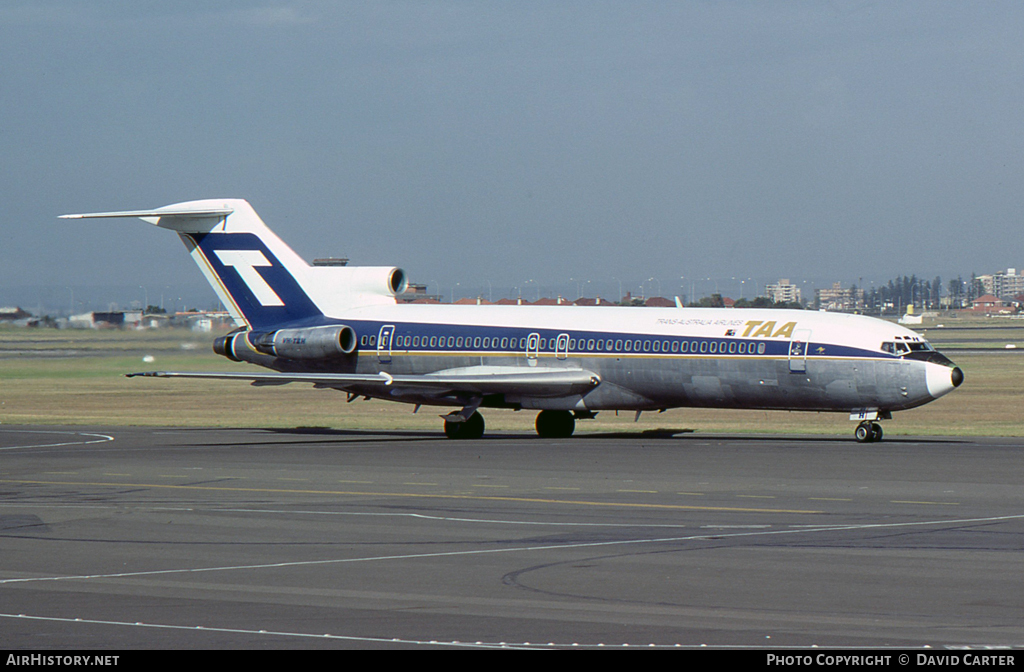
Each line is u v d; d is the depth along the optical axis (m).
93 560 75.81
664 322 174.75
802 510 96.38
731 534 83.94
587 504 101.50
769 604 60.94
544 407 181.50
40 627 56.91
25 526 90.81
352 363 197.12
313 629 56.28
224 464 140.12
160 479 124.12
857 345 159.25
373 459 145.12
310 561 74.94
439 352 189.62
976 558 73.50
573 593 64.19
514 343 184.25
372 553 77.69
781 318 167.12
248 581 68.56
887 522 89.19
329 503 103.50
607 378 177.00
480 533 85.75
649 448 156.75
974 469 126.38
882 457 139.75
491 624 57.06
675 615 58.66
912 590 64.06
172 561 75.31
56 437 186.25
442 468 133.50
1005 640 53.28
